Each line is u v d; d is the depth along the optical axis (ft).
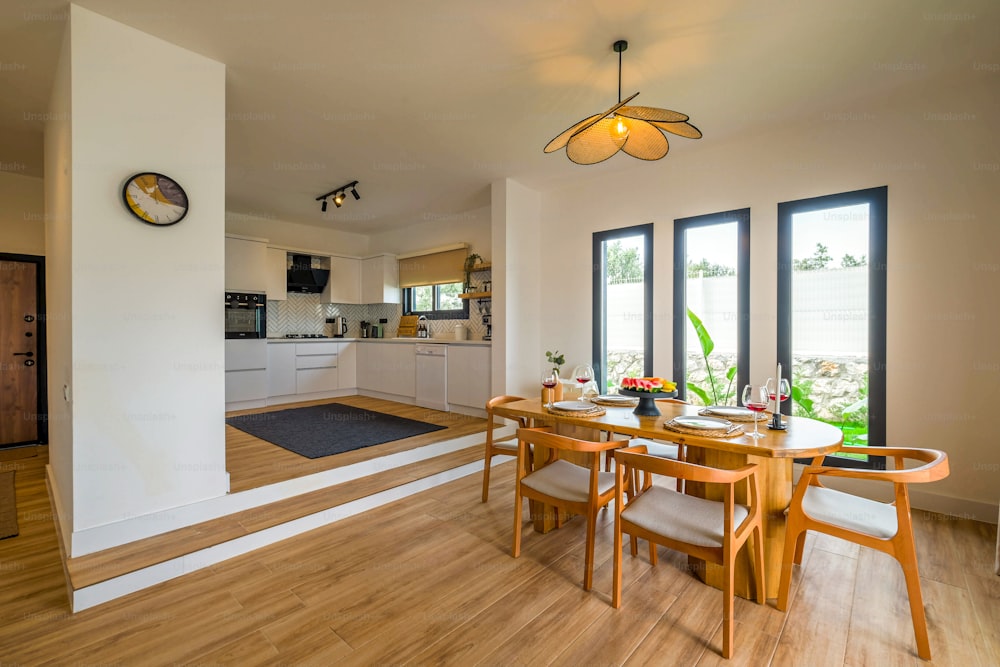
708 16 7.08
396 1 6.77
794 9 6.89
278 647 5.52
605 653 5.47
